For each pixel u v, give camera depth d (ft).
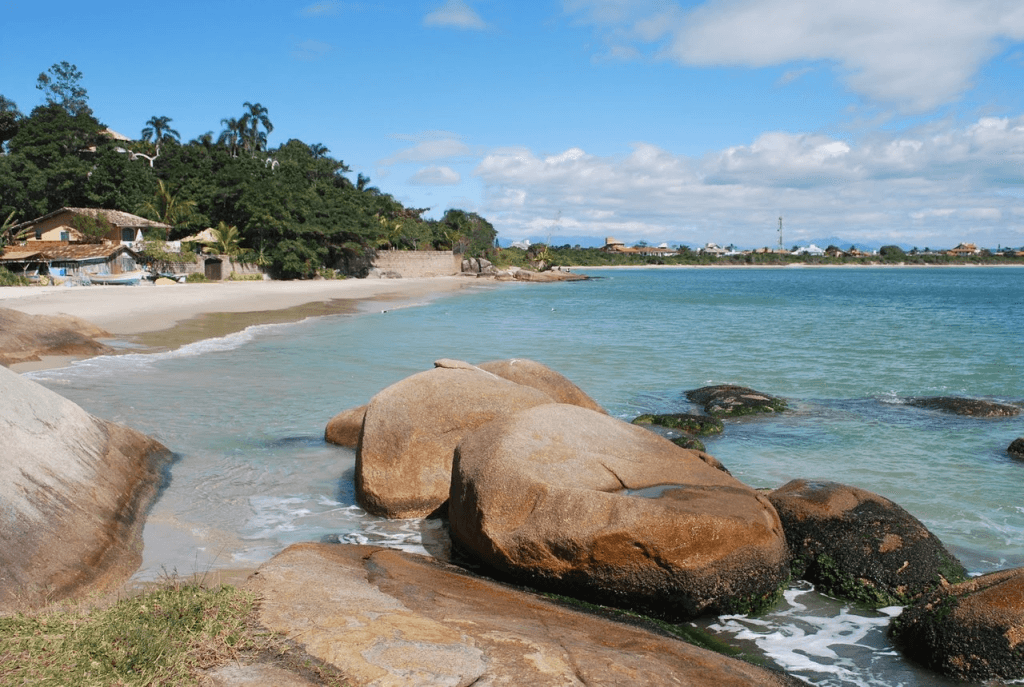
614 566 19.69
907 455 38.22
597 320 126.00
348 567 19.19
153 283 180.45
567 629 16.58
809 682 17.21
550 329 107.45
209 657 12.98
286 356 71.15
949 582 21.62
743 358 75.36
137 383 54.03
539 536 20.44
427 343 85.76
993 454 38.37
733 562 19.88
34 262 172.45
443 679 12.64
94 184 214.69
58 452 25.49
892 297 215.10
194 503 29.30
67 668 12.53
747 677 15.26
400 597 16.98
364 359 70.18
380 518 28.27
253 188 228.84
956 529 27.73
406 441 29.37
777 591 20.85
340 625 14.42
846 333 103.45
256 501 29.94
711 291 253.03
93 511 24.02
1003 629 17.16
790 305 174.19
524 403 30.53
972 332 104.68
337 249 263.90
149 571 22.39
